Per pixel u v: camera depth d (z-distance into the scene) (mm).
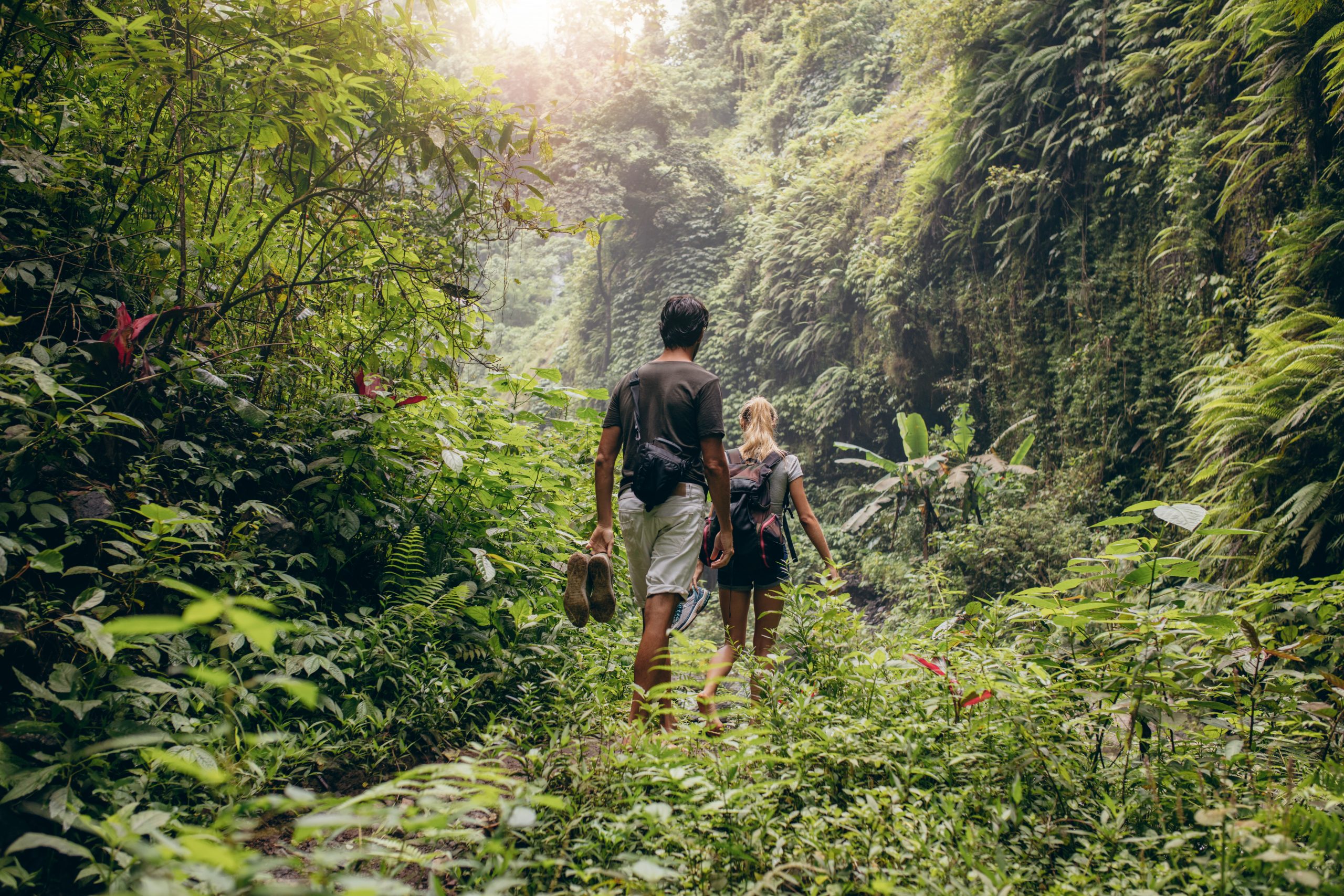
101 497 2283
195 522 2111
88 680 1802
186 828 1255
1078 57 9695
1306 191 6531
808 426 15078
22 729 1616
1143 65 8617
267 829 1771
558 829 1659
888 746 1980
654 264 24281
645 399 2836
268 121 3033
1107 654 2145
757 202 20844
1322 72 6137
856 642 3088
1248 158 6711
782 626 3502
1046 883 1571
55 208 2836
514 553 3578
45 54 2955
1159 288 8398
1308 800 1758
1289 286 6020
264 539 2684
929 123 12852
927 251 12477
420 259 3730
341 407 3242
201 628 2193
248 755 1831
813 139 18438
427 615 2762
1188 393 7383
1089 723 2115
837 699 2537
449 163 3496
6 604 1898
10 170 2502
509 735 2502
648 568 2852
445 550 3273
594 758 2031
